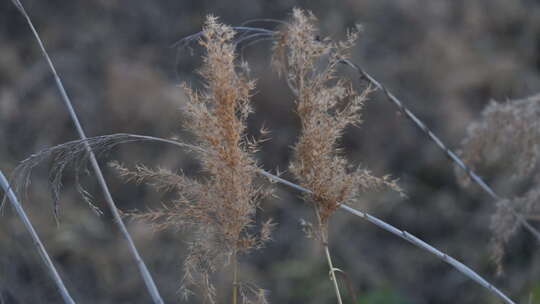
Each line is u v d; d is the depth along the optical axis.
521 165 2.86
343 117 1.91
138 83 6.78
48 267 2.04
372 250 6.51
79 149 1.93
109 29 7.59
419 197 6.90
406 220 6.74
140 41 7.61
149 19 7.73
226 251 1.84
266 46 6.99
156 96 6.70
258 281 5.91
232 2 7.61
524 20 8.34
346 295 5.98
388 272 6.35
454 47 7.79
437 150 7.07
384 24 7.96
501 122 2.86
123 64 7.11
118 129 6.71
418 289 6.30
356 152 7.07
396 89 7.43
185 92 1.82
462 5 8.20
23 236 4.68
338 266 6.27
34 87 6.96
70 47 7.41
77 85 7.04
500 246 2.84
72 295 5.05
